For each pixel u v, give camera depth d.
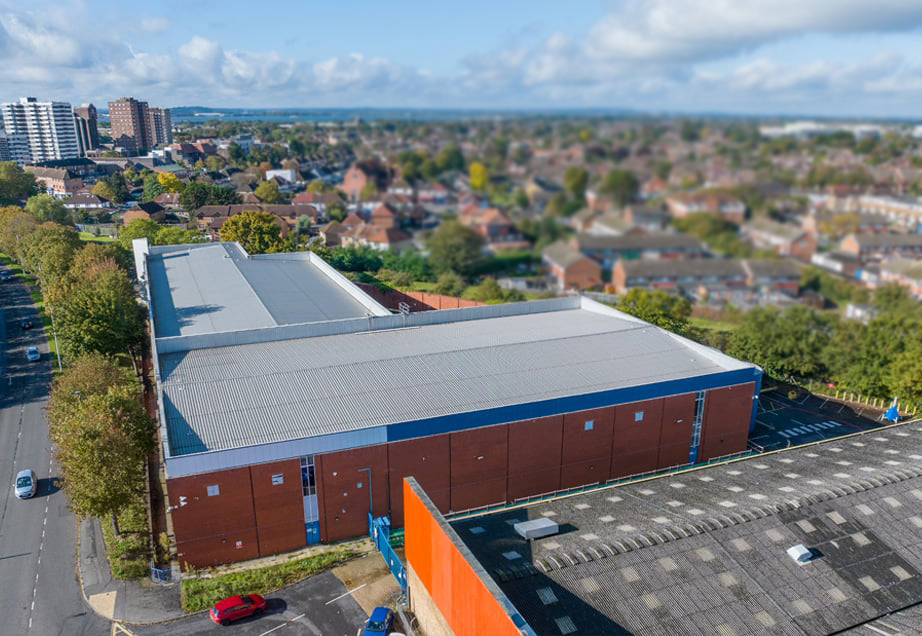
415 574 31.17
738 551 28.33
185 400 38.66
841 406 60.06
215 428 36.06
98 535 38.44
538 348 48.00
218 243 88.94
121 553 36.25
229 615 31.14
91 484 34.66
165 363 44.19
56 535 38.38
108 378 46.66
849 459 37.03
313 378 42.00
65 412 41.00
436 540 27.84
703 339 61.56
